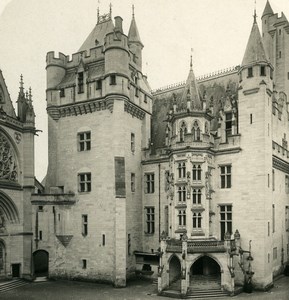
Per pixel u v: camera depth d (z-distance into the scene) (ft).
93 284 117.80
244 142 114.21
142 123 139.33
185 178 114.83
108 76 123.44
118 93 121.80
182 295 96.89
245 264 108.78
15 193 123.13
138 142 134.92
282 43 149.79
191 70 124.67
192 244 101.71
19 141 127.44
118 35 124.16
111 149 122.72
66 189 130.52
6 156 121.80
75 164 130.21
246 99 115.14
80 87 132.05
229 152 116.67
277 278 122.31
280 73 149.18
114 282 114.01
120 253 115.75
